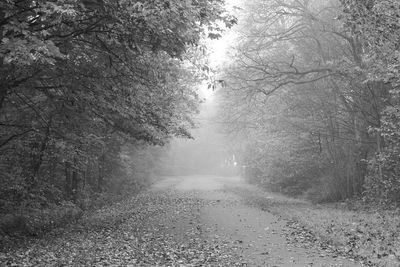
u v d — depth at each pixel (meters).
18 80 11.02
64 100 13.12
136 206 24.22
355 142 23.36
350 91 22.33
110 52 11.20
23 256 9.66
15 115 14.57
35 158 16.38
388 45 12.09
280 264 9.07
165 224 15.86
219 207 22.12
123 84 12.92
